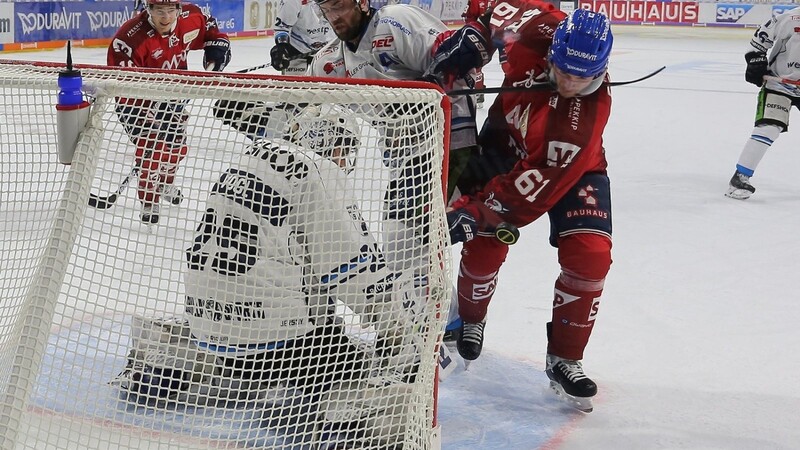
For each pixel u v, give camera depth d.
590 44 3.40
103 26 19.12
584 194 3.79
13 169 4.80
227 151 2.77
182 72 2.95
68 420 2.84
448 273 2.74
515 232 3.44
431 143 2.70
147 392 2.85
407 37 3.98
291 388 2.79
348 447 2.87
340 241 2.74
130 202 2.78
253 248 2.75
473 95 4.07
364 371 2.86
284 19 9.68
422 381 2.76
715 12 29.08
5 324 2.87
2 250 3.09
